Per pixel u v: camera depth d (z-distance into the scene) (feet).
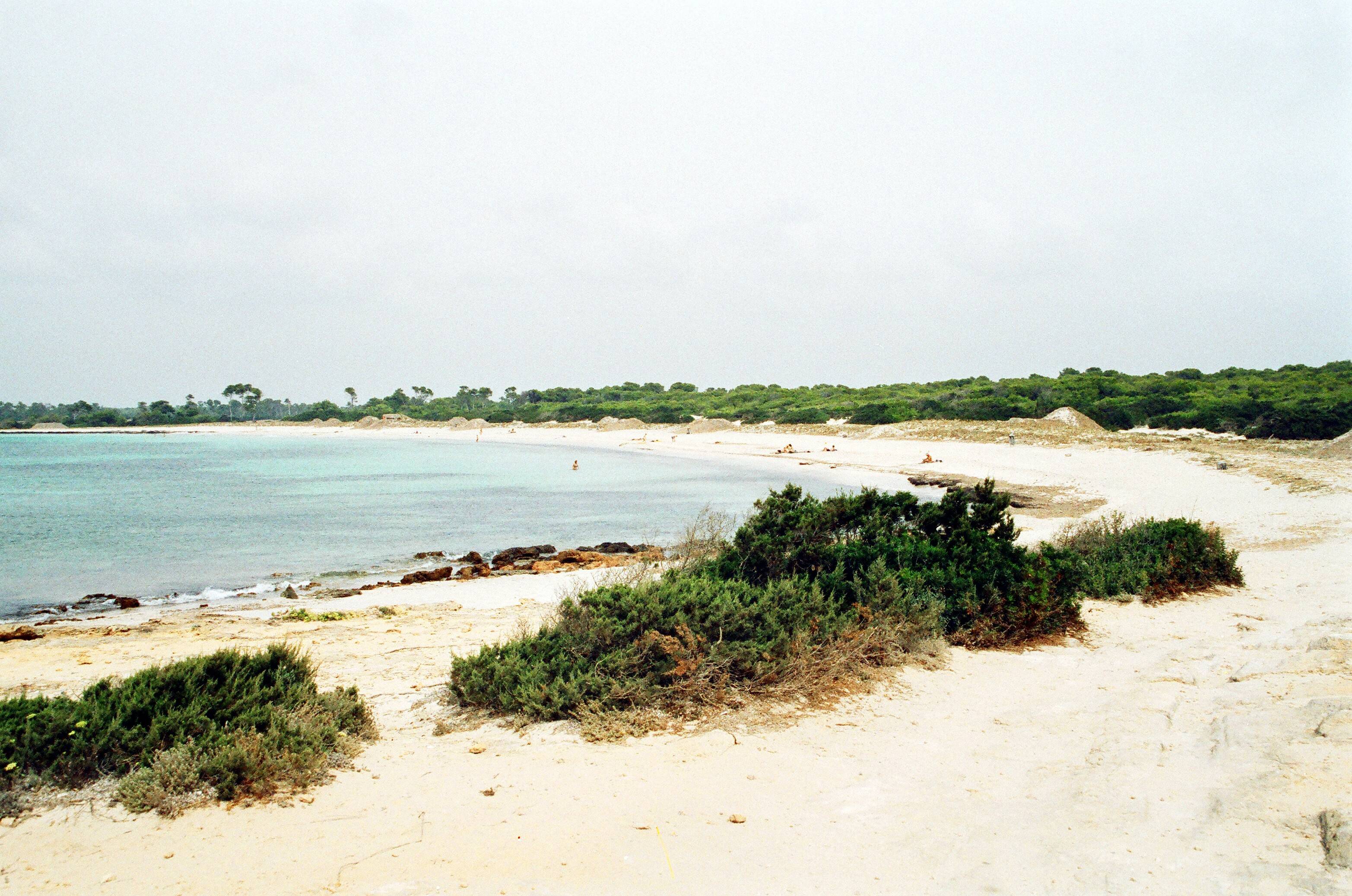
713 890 12.53
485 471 168.04
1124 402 192.03
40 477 157.07
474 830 14.87
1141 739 17.83
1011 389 229.04
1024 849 13.25
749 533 33.24
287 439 390.42
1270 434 141.79
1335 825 11.88
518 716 21.25
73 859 13.79
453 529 85.15
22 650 33.83
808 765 17.94
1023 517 81.82
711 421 275.39
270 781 16.76
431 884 12.81
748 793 16.44
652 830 14.80
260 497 118.01
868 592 29.19
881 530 34.83
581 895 12.42
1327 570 41.19
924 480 118.32
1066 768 16.83
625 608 23.82
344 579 58.90
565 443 278.87
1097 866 12.30
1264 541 53.62
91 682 26.78
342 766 18.15
